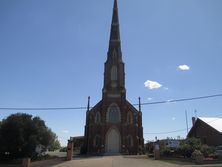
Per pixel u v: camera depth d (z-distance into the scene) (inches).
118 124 2637.8
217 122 2178.9
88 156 2279.8
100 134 2613.2
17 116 1704.0
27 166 1322.6
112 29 3061.0
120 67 2834.6
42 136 1727.4
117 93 2738.7
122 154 2486.5
